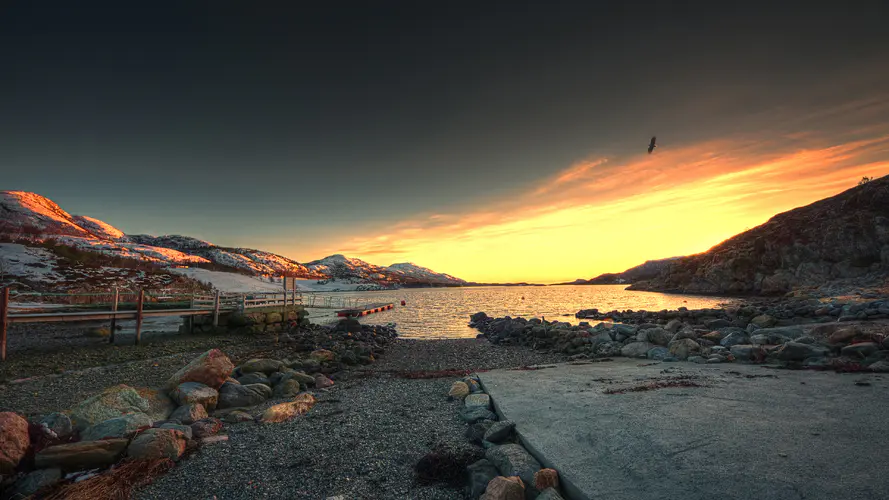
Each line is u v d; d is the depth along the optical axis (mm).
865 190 82000
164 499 6207
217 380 11883
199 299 30828
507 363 19844
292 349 22969
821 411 7656
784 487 4887
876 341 13680
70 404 11602
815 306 36844
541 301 106062
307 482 6672
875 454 5602
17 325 29656
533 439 7234
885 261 70938
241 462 7484
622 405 8914
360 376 16125
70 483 6547
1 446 6648
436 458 7145
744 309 38344
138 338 23359
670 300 95000
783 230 95625
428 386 13828
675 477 5438
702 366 13695
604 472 5816
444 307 83250
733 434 6703
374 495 6215
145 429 8305
